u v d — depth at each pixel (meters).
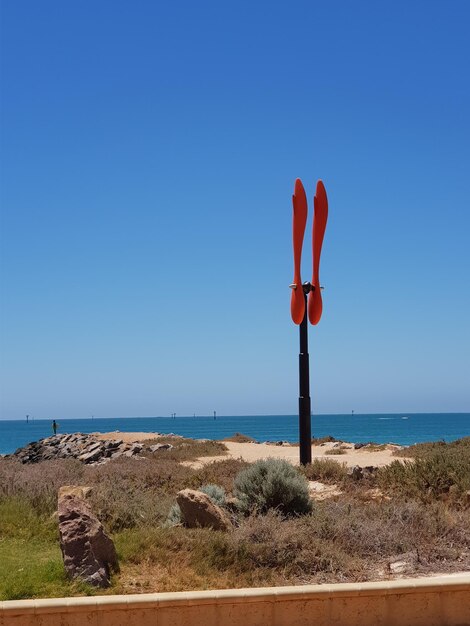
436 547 11.93
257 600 8.23
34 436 169.38
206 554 11.02
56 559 10.61
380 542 12.16
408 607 8.58
